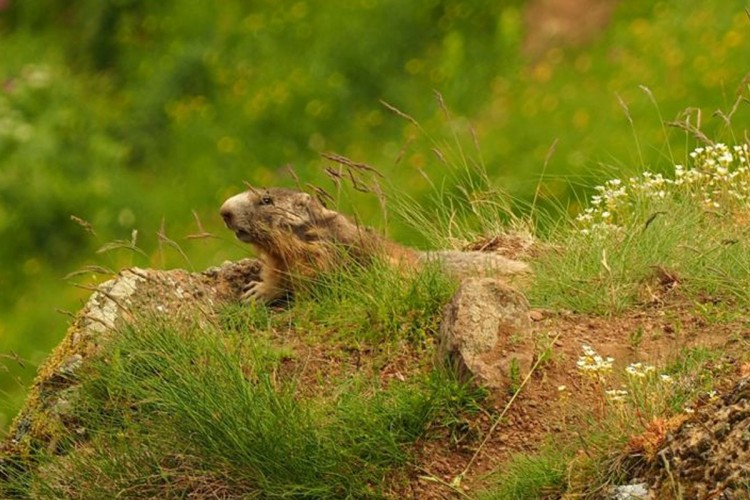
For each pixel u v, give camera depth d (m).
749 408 8.16
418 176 24.12
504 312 9.72
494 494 8.78
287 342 10.56
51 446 9.95
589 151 22.94
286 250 11.55
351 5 29.61
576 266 10.97
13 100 29.61
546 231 12.66
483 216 13.23
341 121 27.64
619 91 24.80
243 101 28.55
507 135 24.55
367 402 9.48
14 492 9.70
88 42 31.66
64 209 26.92
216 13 30.78
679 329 10.01
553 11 28.03
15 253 26.50
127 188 27.28
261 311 11.20
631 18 27.09
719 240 11.03
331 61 28.59
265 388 9.34
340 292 11.14
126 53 31.23
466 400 9.38
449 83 27.31
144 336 10.10
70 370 10.34
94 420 9.82
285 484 9.02
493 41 28.06
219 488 9.13
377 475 9.08
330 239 11.67
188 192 26.98
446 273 11.04
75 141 28.75
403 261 11.18
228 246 24.89
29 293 25.73
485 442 9.24
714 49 24.81
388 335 10.30
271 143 27.53
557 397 9.48
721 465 8.03
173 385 9.52
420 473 9.12
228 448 9.16
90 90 30.56
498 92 26.48
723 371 9.22
